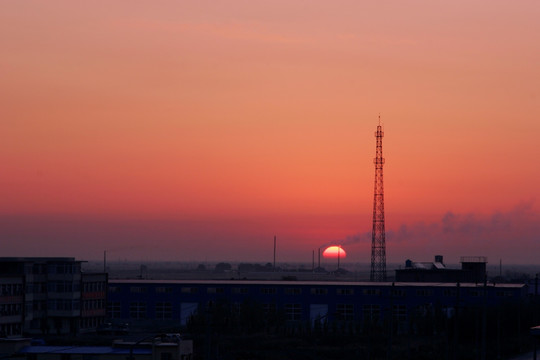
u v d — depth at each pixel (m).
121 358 129.25
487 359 166.88
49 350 133.38
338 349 173.00
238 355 161.38
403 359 160.00
